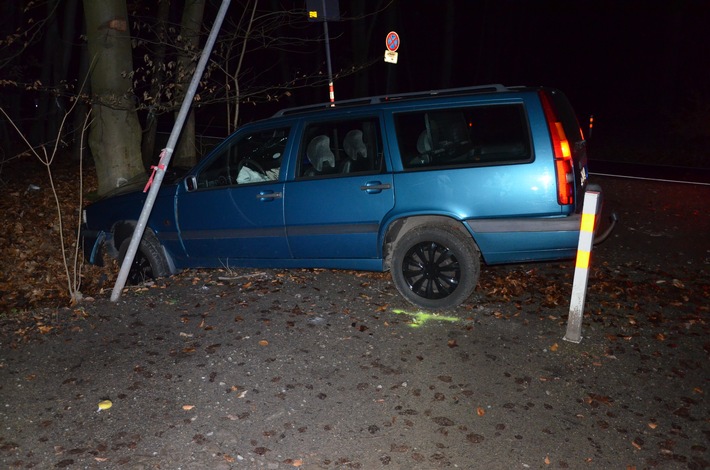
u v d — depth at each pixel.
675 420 4.25
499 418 4.29
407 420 4.28
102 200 7.50
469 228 5.55
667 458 3.89
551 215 5.38
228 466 3.84
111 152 10.30
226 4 5.70
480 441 4.06
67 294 7.90
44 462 3.90
